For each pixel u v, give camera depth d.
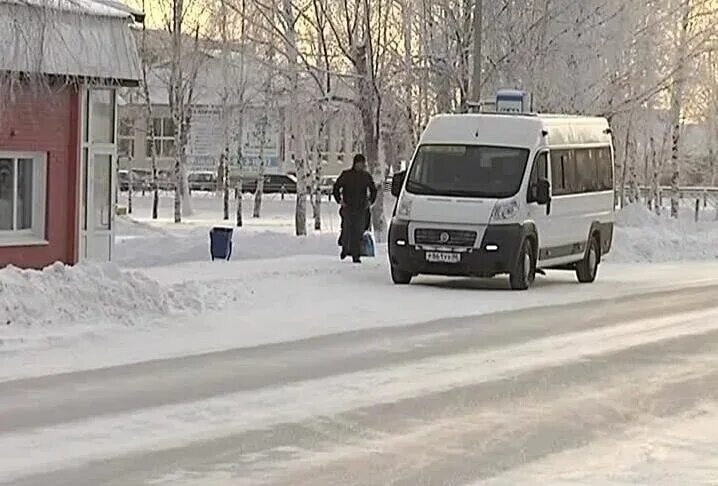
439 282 44.00
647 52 70.00
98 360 24.75
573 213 45.41
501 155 41.94
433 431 18.34
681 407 20.66
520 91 55.66
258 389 21.61
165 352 26.00
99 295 30.19
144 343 27.17
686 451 17.27
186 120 99.25
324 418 19.14
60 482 14.95
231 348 26.75
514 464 16.31
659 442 17.84
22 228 44.94
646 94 70.56
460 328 30.88
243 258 55.19
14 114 43.16
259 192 107.56
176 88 96.38
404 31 64.25
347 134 91.44
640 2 69.00
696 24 71.94
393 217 42.16
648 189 117.50
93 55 43.09
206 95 104.12
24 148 44.03
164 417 19.03
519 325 31.72
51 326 28.30
